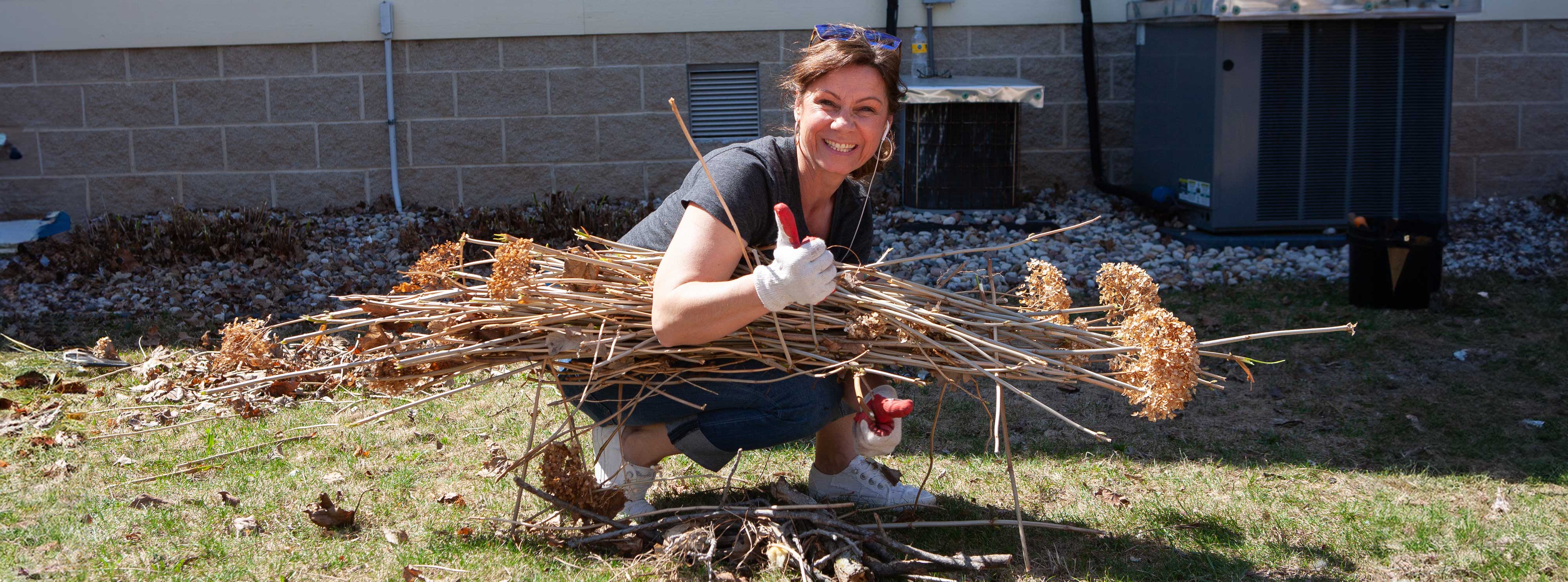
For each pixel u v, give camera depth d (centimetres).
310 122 845
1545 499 331
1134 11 824
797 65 268
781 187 266
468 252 729
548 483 285
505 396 430
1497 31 856
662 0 838
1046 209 809
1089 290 623
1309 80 719
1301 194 732
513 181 858
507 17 834
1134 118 845
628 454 296
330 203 853
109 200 848
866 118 262
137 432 381
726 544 280
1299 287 630
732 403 274
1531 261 689
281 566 272
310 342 465
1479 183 874
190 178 847
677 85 850
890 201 811
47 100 833
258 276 664
